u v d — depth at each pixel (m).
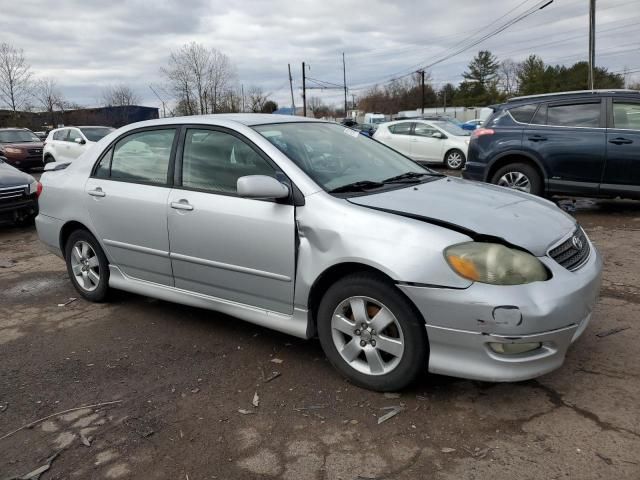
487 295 2.80
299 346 3.95
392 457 2.66
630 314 4.18
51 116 46.47
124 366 3.77
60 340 4.27
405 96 87.94
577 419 2.88
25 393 3.46
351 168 3.86
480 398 3.13
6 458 2.81
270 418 3.04
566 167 7.76
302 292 3.42
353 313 3.24
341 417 3.02
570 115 7.81
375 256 3.04
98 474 2.65
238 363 3.73
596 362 3.45
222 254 3.78
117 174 4.60
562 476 2.46
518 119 8.20
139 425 3.04
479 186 4.04
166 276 4.27
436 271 2.89
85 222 4.77
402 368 3.09
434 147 15.29
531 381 3.28
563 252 3.16
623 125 7.43
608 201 9.12
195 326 4.42
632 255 5.83
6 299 5.36
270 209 3.52
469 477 2.49
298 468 2.62
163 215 4.10
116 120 44.97
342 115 91.44
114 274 4.74
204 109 43.41
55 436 2.98
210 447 2.81
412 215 3.14
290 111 59.66
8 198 8.62
